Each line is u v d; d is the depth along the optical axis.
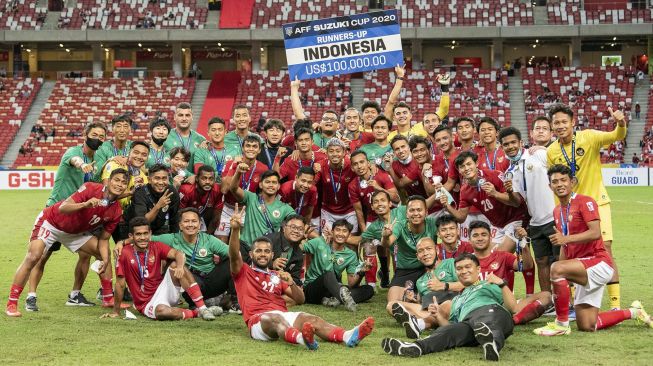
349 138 11.78
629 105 43.72
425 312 7.72
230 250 7.46
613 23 45.25
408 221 9.10
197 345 7.07
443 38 46.06
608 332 7.48
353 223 10.73
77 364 6.39
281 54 52.28
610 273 7.34
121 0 49.91
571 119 8.42
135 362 6.45
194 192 9.80
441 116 12.24
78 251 9.19
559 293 7.34
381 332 7.64
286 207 9.67
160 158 10.74
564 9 47.41
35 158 41.09
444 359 6.44
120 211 8.85
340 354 6.66
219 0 49.25
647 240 15.70
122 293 8.55
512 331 6.99
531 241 8.56
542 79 46.44
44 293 10.27
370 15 12.27
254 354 6.70
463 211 9.21
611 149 40.19
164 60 52.75
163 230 9.31
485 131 9.23
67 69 52.62
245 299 7.50
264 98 46.03
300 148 10.48
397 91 12.53
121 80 47.72
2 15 48.97
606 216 8.41
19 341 7.26
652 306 8.91
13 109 45.22
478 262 7.23
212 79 48.47
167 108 45.91
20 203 27.11
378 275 11.51
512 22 47.09
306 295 9.39
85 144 9.48
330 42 12.28
